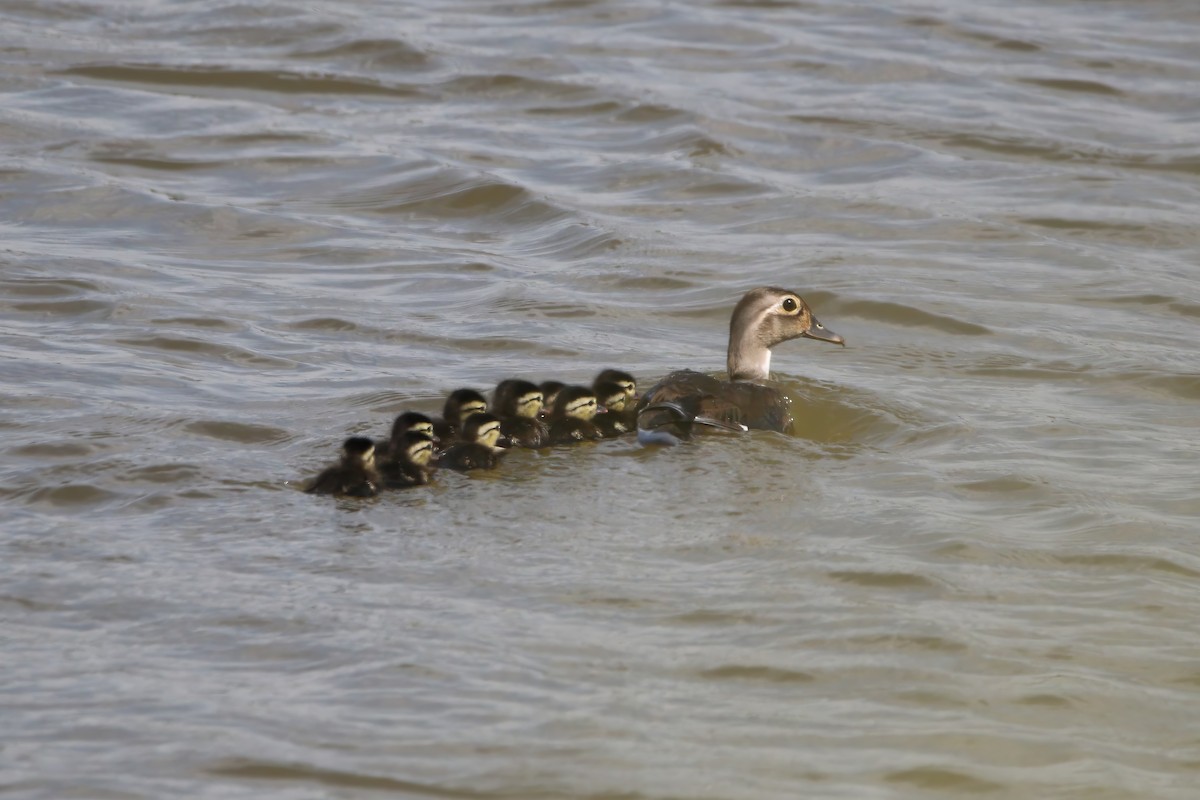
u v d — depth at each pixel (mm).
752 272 21328
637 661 11078
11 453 14609
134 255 21500
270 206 23781
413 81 29875
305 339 18578
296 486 14070
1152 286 20891
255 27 32438
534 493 13984
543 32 32906
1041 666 11148
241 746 9883
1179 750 10211
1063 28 33938
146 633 11344
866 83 30250
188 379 17031
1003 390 17375
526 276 21203
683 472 14586
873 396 16844
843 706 10586
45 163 25000
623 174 25484
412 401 16500
